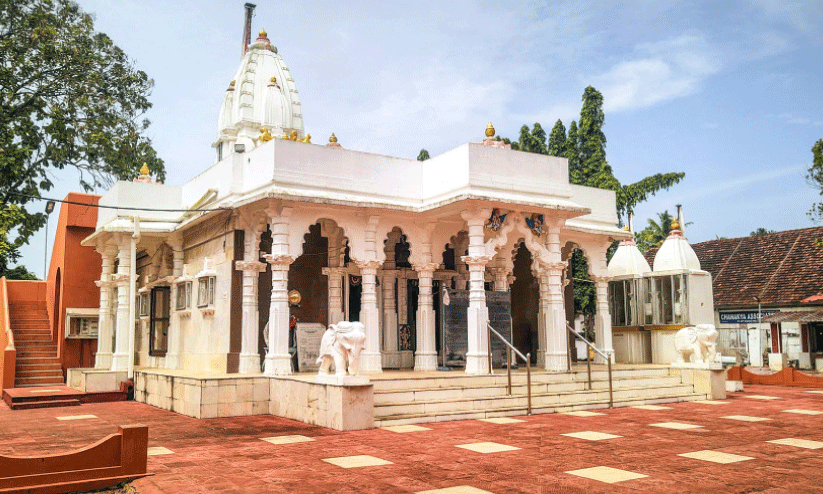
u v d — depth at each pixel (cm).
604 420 1020
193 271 1529
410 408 1015
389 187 1373
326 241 1470
